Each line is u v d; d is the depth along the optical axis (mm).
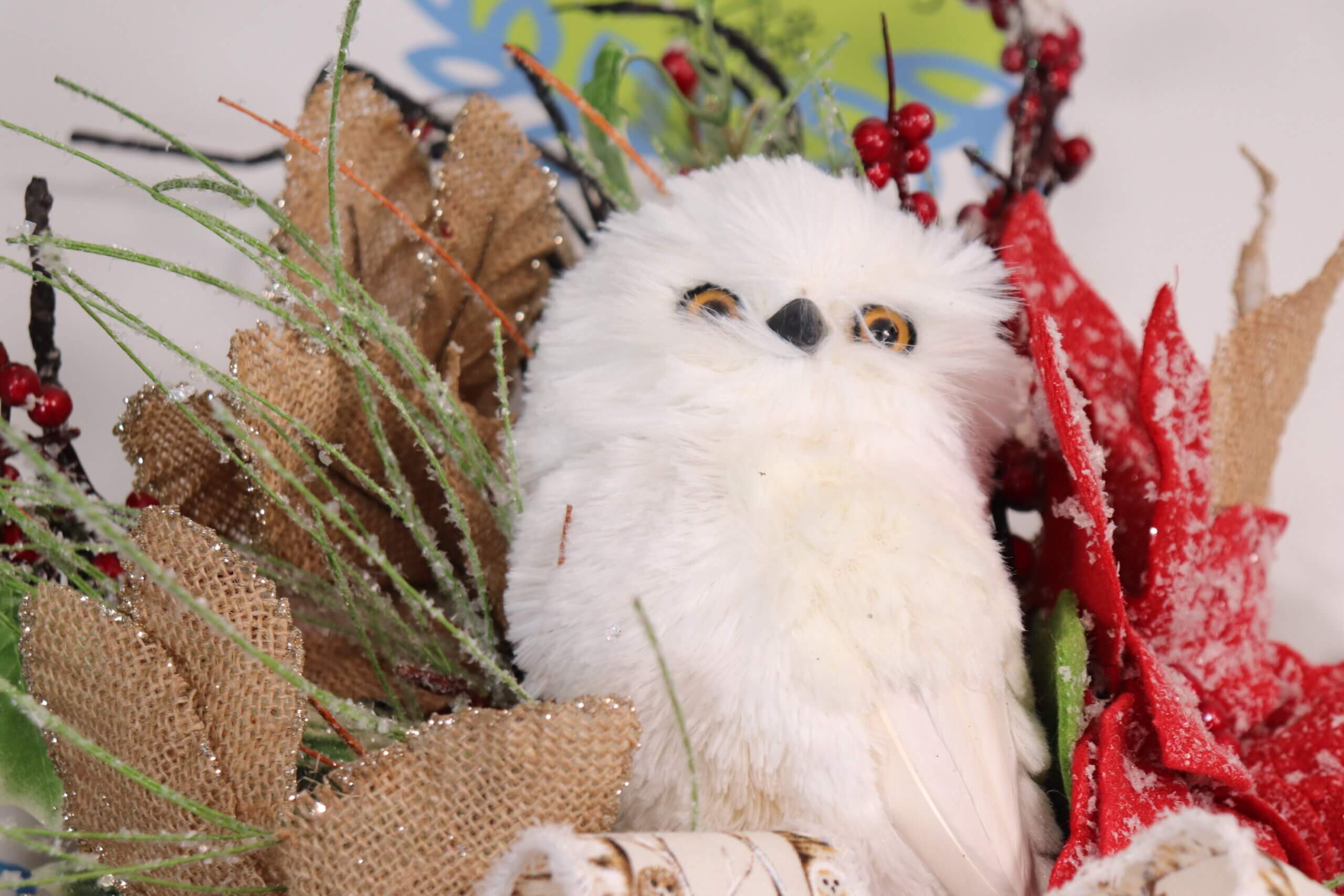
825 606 336
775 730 335
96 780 338
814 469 349
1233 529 391
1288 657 420
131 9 446
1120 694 367
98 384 435
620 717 329
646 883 308
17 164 436
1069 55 449
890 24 489
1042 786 358
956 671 338
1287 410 422
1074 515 376
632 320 366
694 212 372
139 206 441
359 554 395
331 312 393
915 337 368
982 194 491
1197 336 492
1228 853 299
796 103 465
